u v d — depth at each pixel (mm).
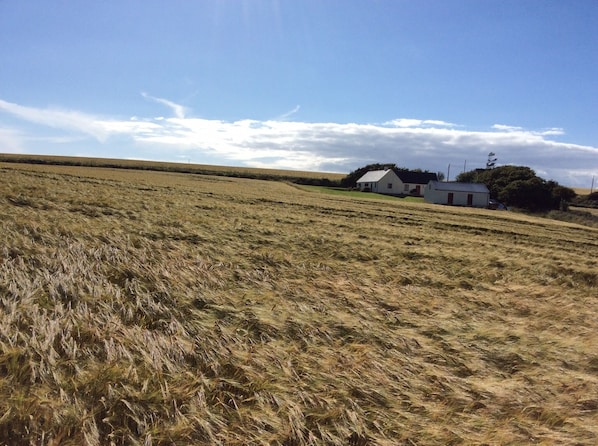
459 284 11961
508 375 6375
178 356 5293
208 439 3975
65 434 3717
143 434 3893
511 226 32844
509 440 4605
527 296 11352
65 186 22219
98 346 5176
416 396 5262
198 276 8922
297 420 4316
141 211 16969
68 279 7148
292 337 6645
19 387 4176
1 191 16156
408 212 36094
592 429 4961
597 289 13781
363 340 6906
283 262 11734
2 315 5508
